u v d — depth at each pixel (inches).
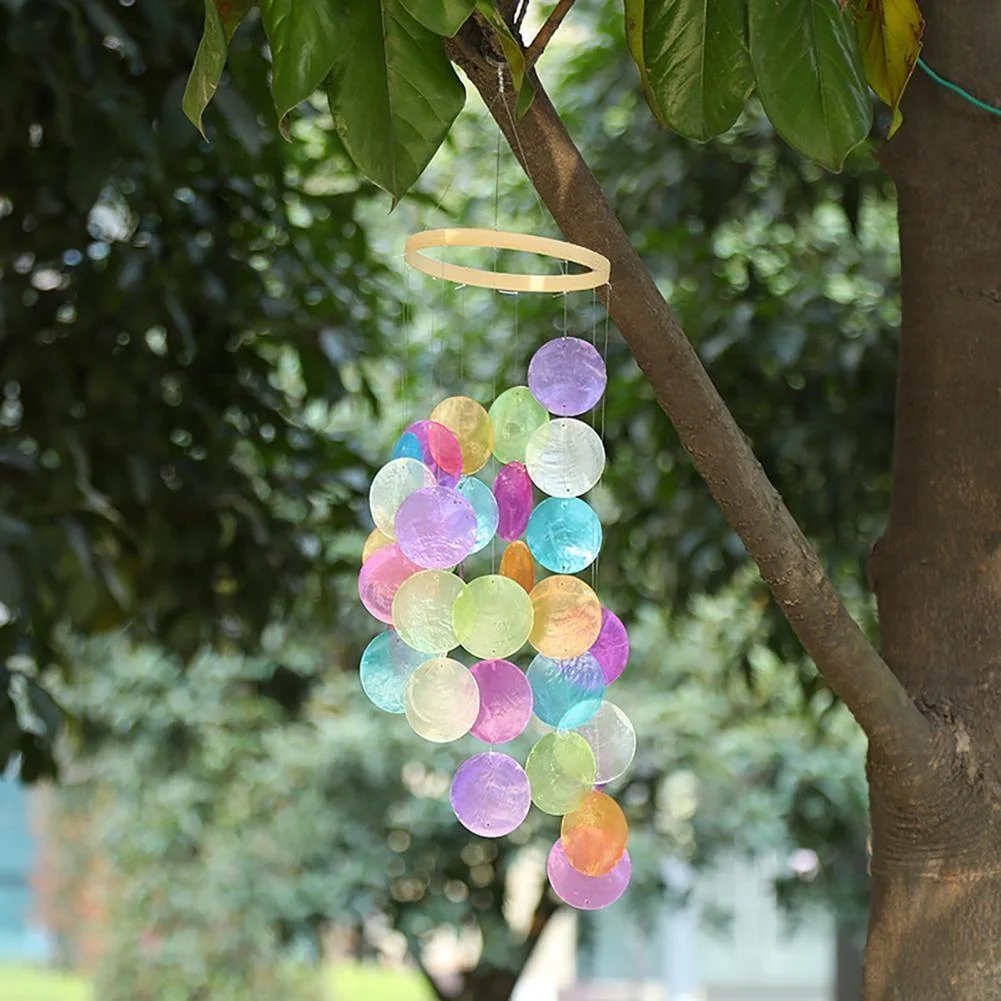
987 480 84.0
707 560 165.6
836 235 189.9
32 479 129.7
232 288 135.6
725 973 409.4
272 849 253.1
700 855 240.1
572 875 74.4
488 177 211.5
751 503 74.7
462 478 75.2
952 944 81.0
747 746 234.4
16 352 131.4
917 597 85.4
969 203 84.7
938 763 81.0
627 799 235.5
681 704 239.3
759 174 166.7
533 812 231.5
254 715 245.3
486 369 187.5
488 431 76.1
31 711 125.2
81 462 123.6
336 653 236.4
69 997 406.0
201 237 135.9
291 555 147.6
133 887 302.5
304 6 58.9
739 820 237.6
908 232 87.6
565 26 218.4
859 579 167.6
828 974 411.2
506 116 70.3
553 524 73.9
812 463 157.2
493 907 234.8
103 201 134.8
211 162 131.8
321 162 148.7
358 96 61.6
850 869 230.7
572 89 191.9
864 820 228.5
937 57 85.6
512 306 182.9
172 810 263.1
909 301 87.6
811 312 160.7
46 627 129.7
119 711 238.5
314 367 148.3
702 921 256.8
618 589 182.7
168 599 144.7
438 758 240.8
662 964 405.1
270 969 311.9
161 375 135.7
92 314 130.0
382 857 235.8
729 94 69.0
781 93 64.2
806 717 201.9
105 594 131.3
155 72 121.6
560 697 72.9
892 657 86.3
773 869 358.0
